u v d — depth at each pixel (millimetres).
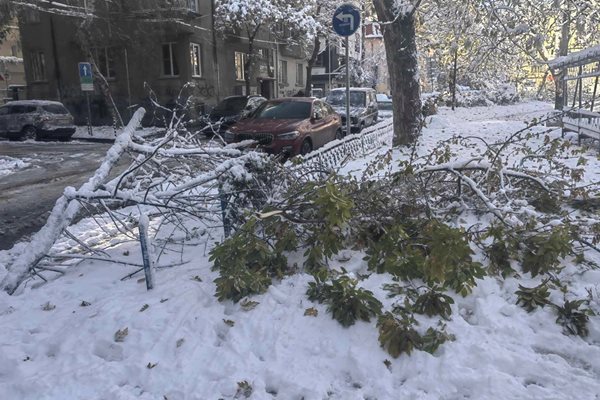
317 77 44812
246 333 3379
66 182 10711
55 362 3240
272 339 3312
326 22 29250
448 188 5719
